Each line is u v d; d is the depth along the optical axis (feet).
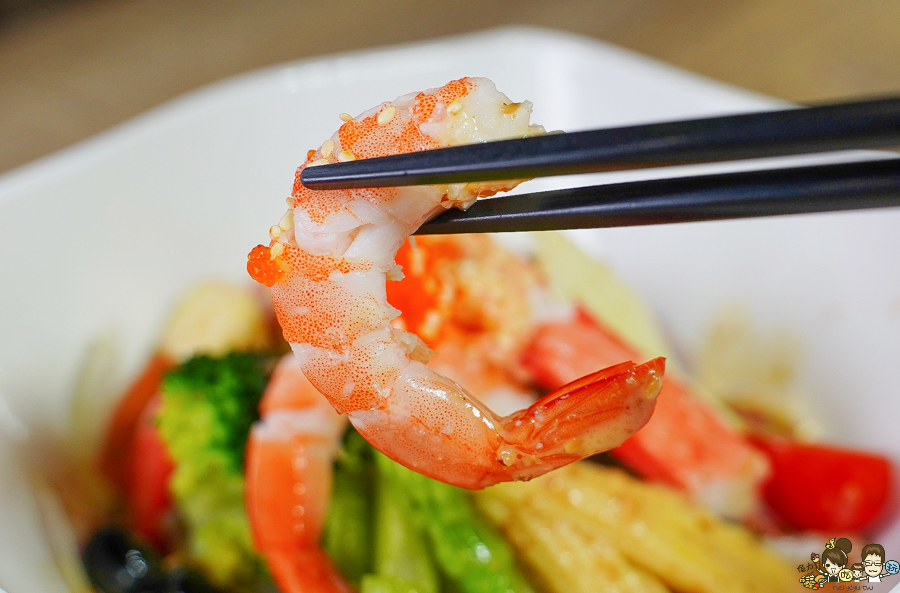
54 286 0.91
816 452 0.82
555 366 0.90
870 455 0.78
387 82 1.09
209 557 0.80
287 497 0.73
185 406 0.83
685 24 1.55
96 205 0.95
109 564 0.79
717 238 0.95
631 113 1.04
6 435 0.79
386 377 0.53
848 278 0.83
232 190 1.05
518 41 1.09
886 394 0.79
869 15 1.47
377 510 0.79
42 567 0.73
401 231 0.53
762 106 0.96
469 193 0.51
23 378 0.84
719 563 0.77
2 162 1.36
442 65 1.09
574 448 0.51
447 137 0.51
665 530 0.78
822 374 0.84
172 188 1.01
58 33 1.81
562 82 1.08
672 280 0.99
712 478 0.84
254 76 1.08
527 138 0.47
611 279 1.00
